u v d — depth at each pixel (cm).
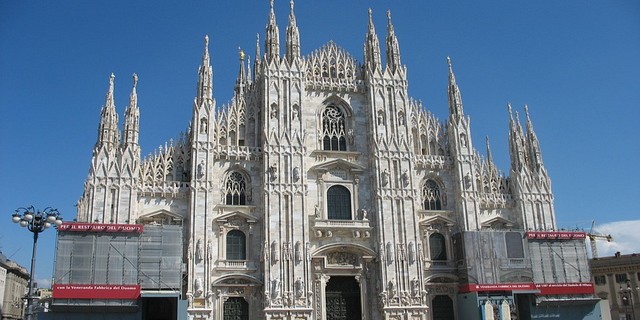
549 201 7669
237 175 6950
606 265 12262
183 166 6825
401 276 6900
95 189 6325
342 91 7562
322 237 6894
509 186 7756
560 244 7312
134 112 6700
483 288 6781
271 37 7388
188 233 6481
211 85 6981
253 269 6575
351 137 7438
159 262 6059
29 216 4441
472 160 7531
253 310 6475
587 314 7175
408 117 7538
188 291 6231
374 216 7106
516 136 7850
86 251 5941
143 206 6512
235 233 6700
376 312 6838
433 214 7319
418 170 7494
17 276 13900
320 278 6750
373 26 7806
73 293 5747
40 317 5766
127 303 5831
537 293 6931
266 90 7138
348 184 7212
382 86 7569
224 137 7019
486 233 7081
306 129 7306
